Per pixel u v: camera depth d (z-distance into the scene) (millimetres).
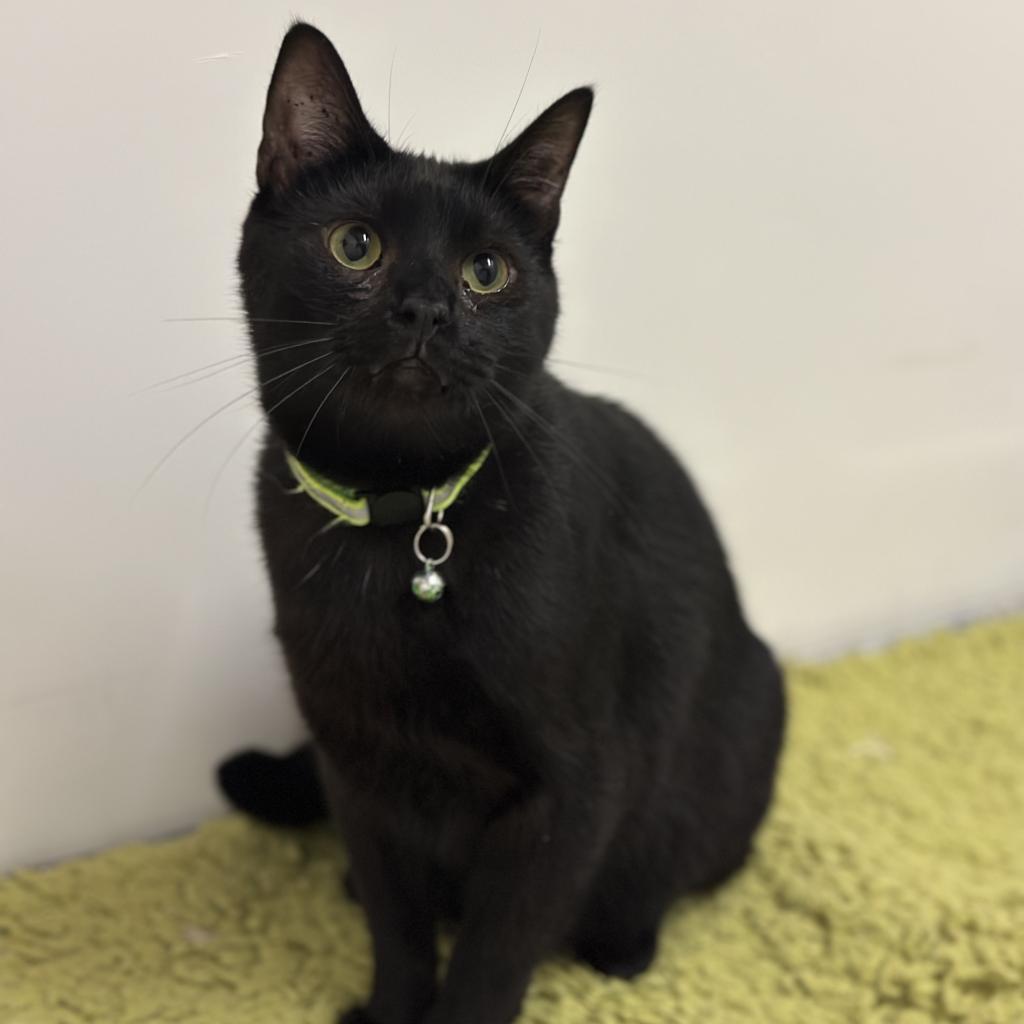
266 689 1393
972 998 1081
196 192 1166
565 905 1020
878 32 1417
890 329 1614
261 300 900
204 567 1304
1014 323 1693
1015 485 1829
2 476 1173
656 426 1520
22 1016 1054
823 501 1700
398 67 1216
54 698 1278
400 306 824
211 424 1253
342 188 899
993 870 1293
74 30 1075
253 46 1145
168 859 1295
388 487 926
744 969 1161
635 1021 1078
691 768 1203
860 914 1179
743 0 1341
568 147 974
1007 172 1575
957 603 1900
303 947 1189
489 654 907
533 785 969
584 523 999
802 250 1505
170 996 1104
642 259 1427
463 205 904
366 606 918
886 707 1674
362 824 1050
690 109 1368
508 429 944
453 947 1062
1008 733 1623
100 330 1171
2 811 1297
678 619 1147
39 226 1116
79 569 1241
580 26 1281
